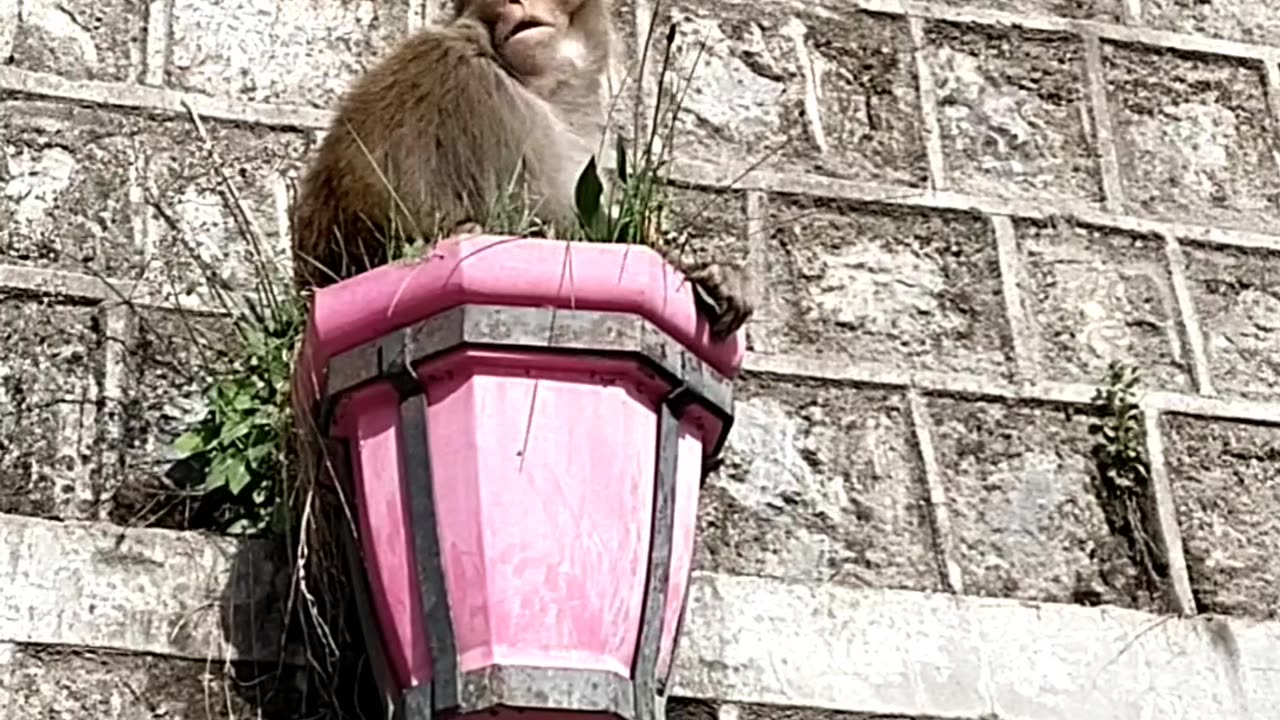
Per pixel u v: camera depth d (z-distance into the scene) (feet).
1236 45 16.98
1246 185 16.37
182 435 13.65
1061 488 14.71
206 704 12.74
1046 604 14.12
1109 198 16.06
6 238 14.24
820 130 15.90
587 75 14.65
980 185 15.90
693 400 12.09
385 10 15.69
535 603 11.28
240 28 15.35
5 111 14.69
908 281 15.39
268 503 13.32
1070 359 15.29
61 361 13.87
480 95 13.80
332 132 13.87
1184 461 15.02
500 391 11.62
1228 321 15.70
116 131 14.82
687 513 12.03
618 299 11.76
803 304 15.14
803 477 14.42
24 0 15.08
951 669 13.69
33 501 13.34
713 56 16.06
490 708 11.07
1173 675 13.97
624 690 11.27
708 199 15.40
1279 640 14.25
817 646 13.62
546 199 13.41
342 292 11.93
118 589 12.94
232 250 14.57
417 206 13.33
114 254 14.34
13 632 12.68
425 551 11.42
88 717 12.60
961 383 15.02
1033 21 16.75
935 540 14.34
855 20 16.48
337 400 11.87
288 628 12.96
